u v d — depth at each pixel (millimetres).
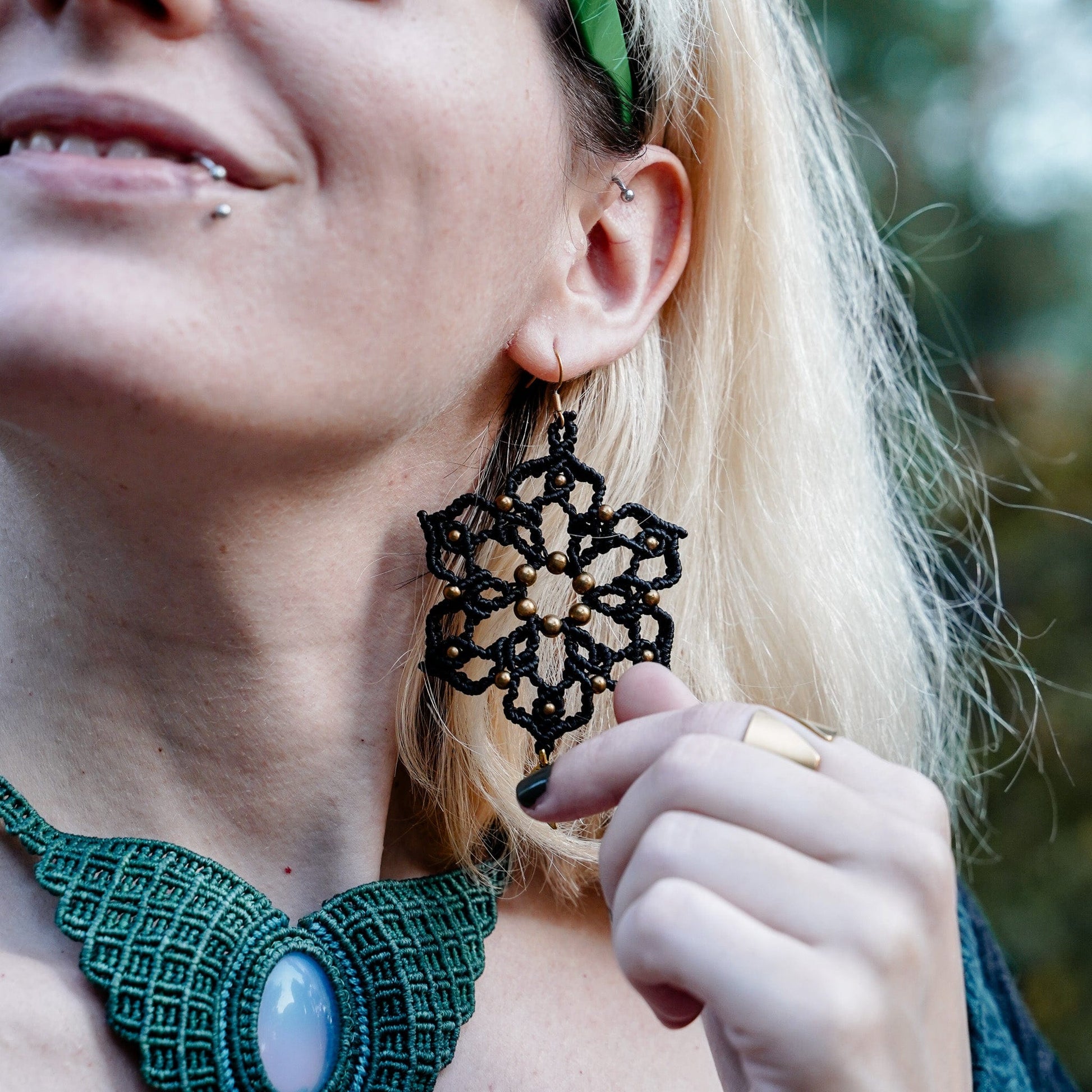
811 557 1278
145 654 886
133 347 717
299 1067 848
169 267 739
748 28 1197
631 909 725
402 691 994
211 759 916
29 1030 784
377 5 804
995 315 3568
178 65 751
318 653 937
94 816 889
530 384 1084
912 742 1364
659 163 1107
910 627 1447
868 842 733
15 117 756
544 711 958
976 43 3555
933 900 731
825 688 1279
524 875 1128
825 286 1337
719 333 1221
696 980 698
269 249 767
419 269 830
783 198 1257
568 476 985
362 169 786
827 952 704
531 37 914
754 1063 705
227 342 749
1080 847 2957
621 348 1076
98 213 733
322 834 962
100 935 813
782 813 737
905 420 1524
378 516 952
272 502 850
